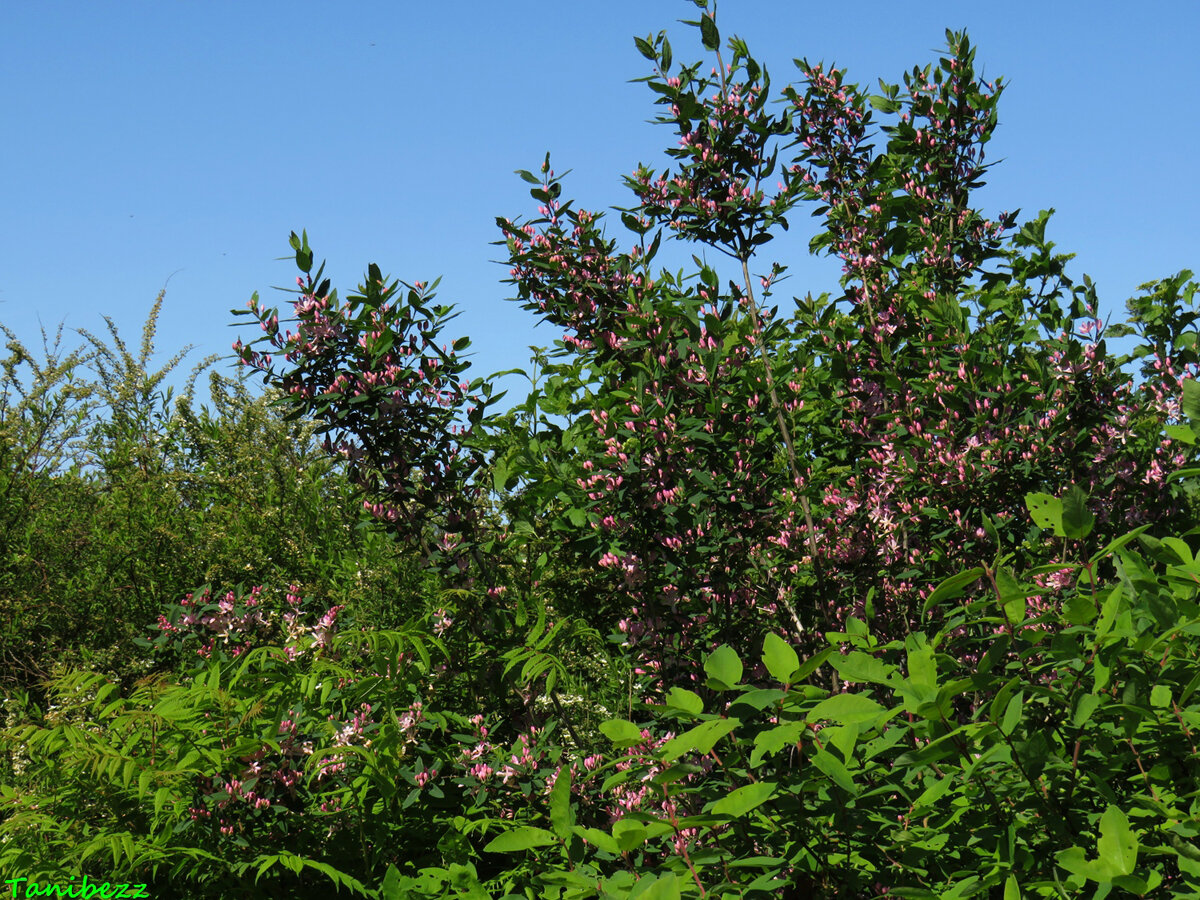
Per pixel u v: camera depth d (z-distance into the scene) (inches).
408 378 159.0
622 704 163.2
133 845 125.1
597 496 152.4
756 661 151.1
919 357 174.4
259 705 139.6
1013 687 63.8
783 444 178.9
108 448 319.9
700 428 152.6
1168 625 67.7
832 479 175.3
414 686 152.4
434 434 163.8
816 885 77.6
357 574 211.6
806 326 180.7
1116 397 156.5
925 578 160.1
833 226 187.6
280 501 261.9
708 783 80.5
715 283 161.2
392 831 145.0
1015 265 189.0
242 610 172.6
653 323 159.3
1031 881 67.6
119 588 245.0
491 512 184.9
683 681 149.3
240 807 137.2
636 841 69.4
